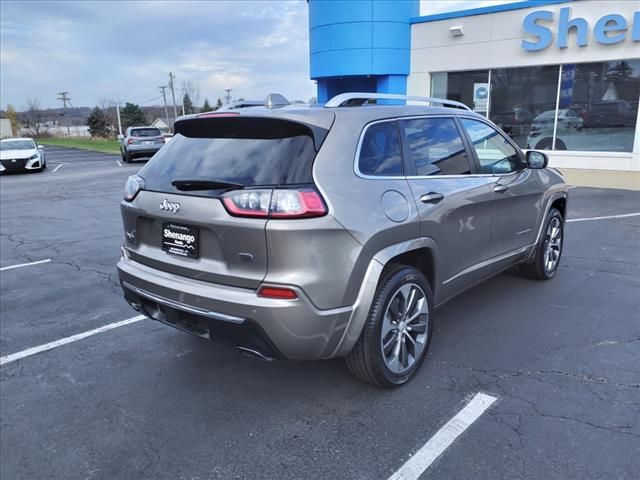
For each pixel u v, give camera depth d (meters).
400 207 3.15
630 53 11.62
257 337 2.74
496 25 13.29
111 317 4.70
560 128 12.98
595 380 3.35
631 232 7.56
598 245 6.82
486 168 4.21
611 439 2.74
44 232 8.56
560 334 4.06
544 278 5.35
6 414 3.16
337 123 3.03
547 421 2.92
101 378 3.59
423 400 3.18
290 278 2.66
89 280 5.80
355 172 2.98
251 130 3.08
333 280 2.77
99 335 4.30
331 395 3.28
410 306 3.34
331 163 2.87
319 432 2.90
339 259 2.78
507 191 4.32
